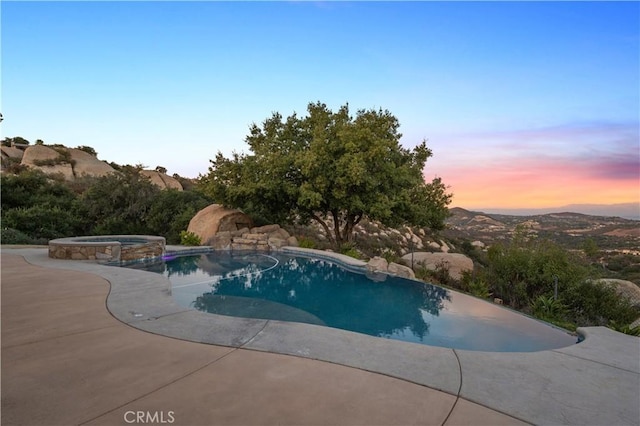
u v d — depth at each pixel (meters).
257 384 3.00
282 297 8.57
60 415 2.48
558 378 3.31
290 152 17.59
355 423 2.44
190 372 3.21
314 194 15.79
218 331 4.36
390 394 2.88
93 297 6.02
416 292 9.23
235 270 11.84
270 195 17.00
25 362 3.40
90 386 2.92
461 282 13.05
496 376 3.30
